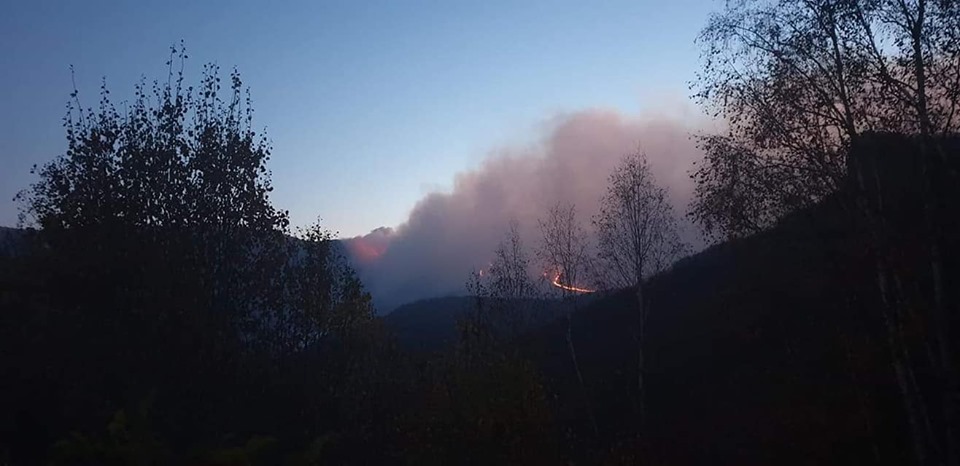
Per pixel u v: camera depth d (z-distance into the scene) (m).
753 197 22.05
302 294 25.39
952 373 18.67
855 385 21.70
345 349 26.36
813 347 23.08
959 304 20.22
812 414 22.55
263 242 23.91
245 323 23.33
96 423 19.16
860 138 20.80
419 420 20.16
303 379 24.22
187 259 22.16
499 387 19.73
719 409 31.72
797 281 22.39
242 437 21.08
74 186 22.56
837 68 20.80
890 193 20.78
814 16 21.03
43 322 21.02
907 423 21.48
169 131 23.23
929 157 19.80
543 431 19.62
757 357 28.91
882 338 21.30
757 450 25.94
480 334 21.25
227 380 22.08
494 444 19.20
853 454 22.30
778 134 21.41
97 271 21.52
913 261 19.69
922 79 19.39
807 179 21.45
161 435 17.22
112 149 22.86
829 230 21.69
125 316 21.22
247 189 23.67
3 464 16.61
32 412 19.56
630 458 24.95
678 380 38.91
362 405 25.22
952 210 19.77
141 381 20.61
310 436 22.72
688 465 28.73
